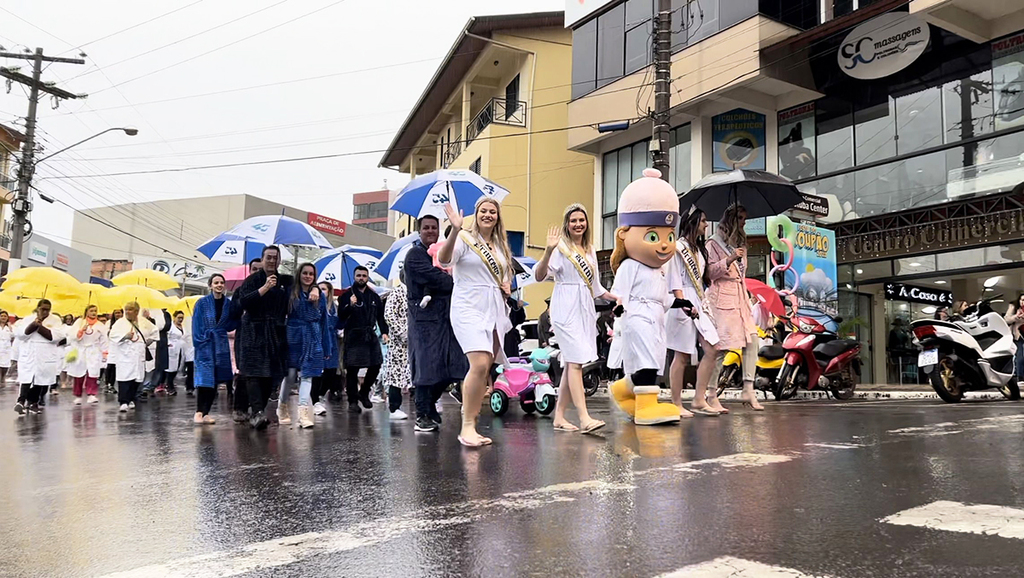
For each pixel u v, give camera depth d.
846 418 6.81
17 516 3.43
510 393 8.74
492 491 3.73
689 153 19.14
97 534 3.08
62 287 14.65
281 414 7.96
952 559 2.43
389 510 3.38
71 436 6.80
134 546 2.88
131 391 10.29
